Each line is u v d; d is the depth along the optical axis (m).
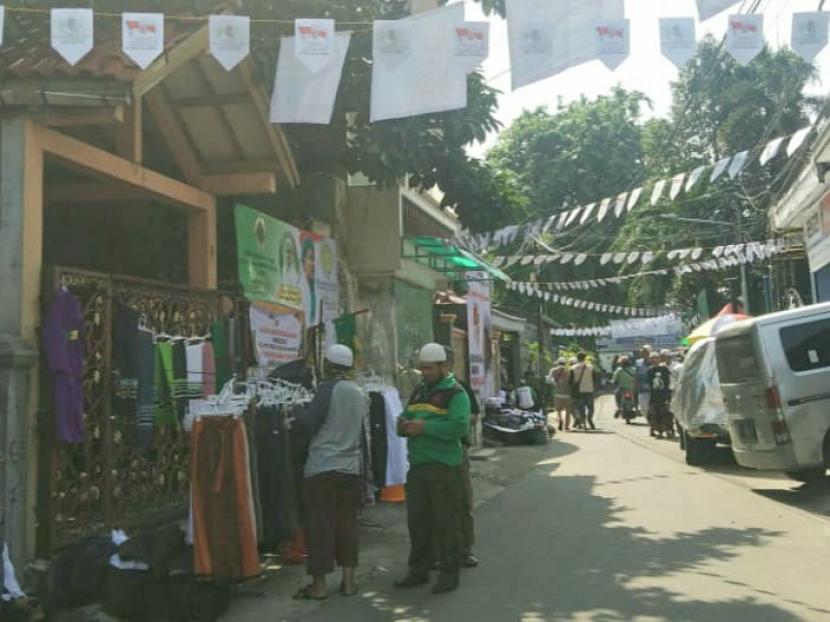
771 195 22.08
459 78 6.07
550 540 8.34
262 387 7.17
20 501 5.91
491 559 7.58
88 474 6.50
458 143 10.86
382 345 13.62
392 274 13.49
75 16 5.79
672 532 8.50
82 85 6.23
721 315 17.73
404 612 5.98
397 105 6.08
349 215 13.23
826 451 9.85
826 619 5.46
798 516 9.15
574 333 38.31
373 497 8.52
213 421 6.08
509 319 26.73
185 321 7.86
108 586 5.66
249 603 6.32
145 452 7.22
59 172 8.32
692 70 21.91
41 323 6.20
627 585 6.45
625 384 24.52
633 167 36.03
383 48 6.09
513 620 5.63
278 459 6.88
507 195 12.88
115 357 6.78
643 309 32.06
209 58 8.04
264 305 9.74
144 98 8.51
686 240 25.86
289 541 7.52
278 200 11.59
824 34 5.58
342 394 6.54
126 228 9.70
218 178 9.18
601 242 30.02
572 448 17.92
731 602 5.89
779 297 23.28
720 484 11.72
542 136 36.59
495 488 12.41
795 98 22.22
